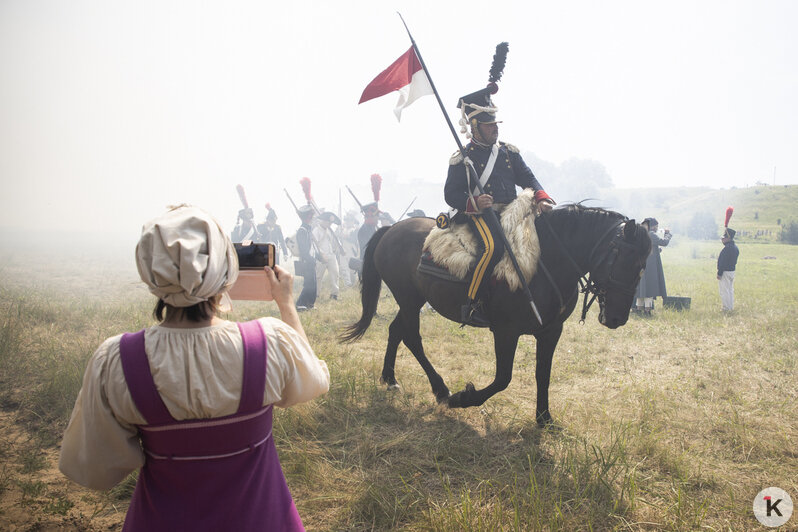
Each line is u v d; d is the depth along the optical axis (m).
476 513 3.32
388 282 5.74
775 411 5.18
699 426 4.79
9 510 3.33
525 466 4.03
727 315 10.27
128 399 1.46
